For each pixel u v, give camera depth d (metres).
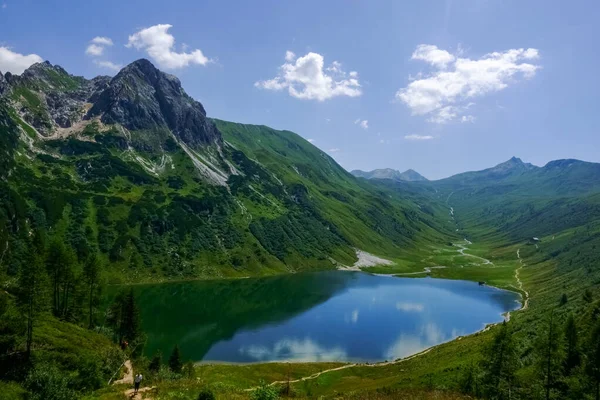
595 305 72.12
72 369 55.78
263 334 120.00
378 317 141.38
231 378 81.06
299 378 85.44
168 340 111.38
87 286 91.44
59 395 40.62
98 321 100.00
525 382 54.31
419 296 177.38
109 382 53.78
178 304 147.75
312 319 137.25
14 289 62.69
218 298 159.88
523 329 90.12
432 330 127.19
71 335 67.62
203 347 107.06
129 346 79.00
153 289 165.12
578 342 54.16
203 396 38.47
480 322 136.38
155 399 40.88
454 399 50.91
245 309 147.00
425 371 79.12
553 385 52.19
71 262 86.25
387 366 95.00
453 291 189.75
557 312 93.31
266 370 89.44
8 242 151.50
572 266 198.12
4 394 38.88
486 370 56.25
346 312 147.50
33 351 57.25
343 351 107.50
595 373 48.09
